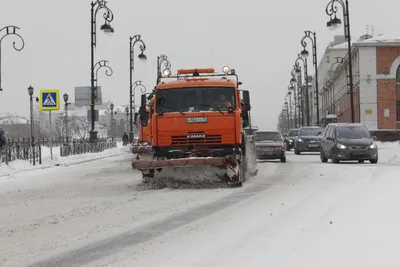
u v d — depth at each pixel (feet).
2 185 64.44
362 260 22.86
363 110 217.15
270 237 28.40
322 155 99.50
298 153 136.67
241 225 32.60
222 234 30.12
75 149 137.90
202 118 55.06
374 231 28.66
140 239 29.63
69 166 97.76
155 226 33.42
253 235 29.22
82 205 43.70
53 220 36.52
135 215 37.78
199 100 55.62
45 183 65.67
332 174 65.16
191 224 33.68
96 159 122.72
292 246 25.88
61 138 177.88
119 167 92.89
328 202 40.42
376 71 216.74
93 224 34.65
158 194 49.57
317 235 28.14
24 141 99.76
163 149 55.67
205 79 57.47
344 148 89.97
